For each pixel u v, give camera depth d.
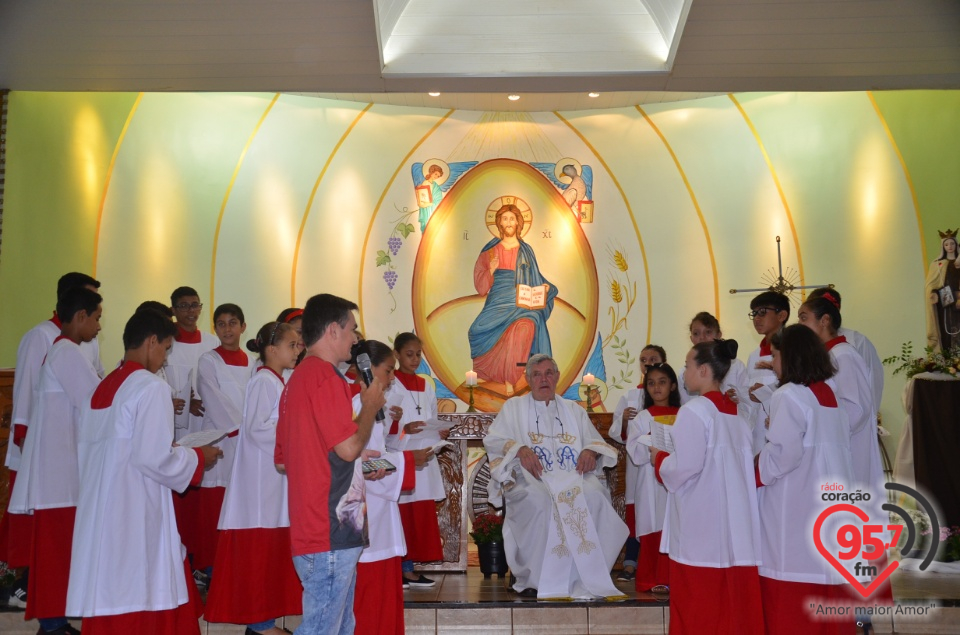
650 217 9.66
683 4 6.01
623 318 9.55
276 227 9.27
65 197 7.53
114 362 8.17
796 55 6.48
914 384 6.80
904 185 8.54
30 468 4.43
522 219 9.70
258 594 4.48
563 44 6.83
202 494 5.57
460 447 6.66
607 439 6.73
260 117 9.26
